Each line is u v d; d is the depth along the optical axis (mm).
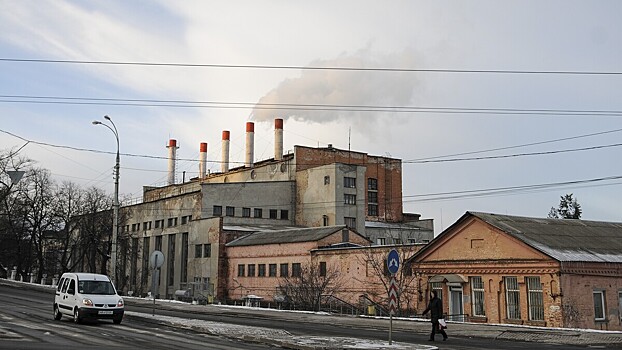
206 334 22141
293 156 74500
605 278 30031
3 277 76375
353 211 70250
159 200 74625
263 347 18219
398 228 73188
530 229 32344
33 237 68062
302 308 45844
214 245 59844
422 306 35469
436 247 35062
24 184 66250
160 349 16266
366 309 41562
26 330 20406
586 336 22656
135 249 78062
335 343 18484
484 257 32031
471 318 32188
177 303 44406
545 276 28844
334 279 45656
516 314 30141
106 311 24219
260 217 69812
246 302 51719
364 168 72250
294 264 50312
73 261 77188
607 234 35062
